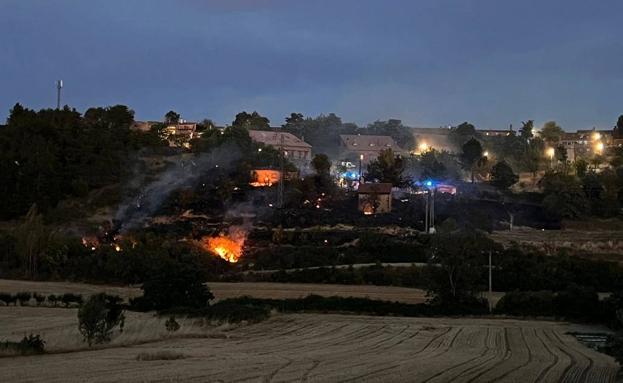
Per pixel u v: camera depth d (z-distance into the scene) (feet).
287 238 272.51
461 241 205.16
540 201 351.67
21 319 152.87
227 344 122.01
